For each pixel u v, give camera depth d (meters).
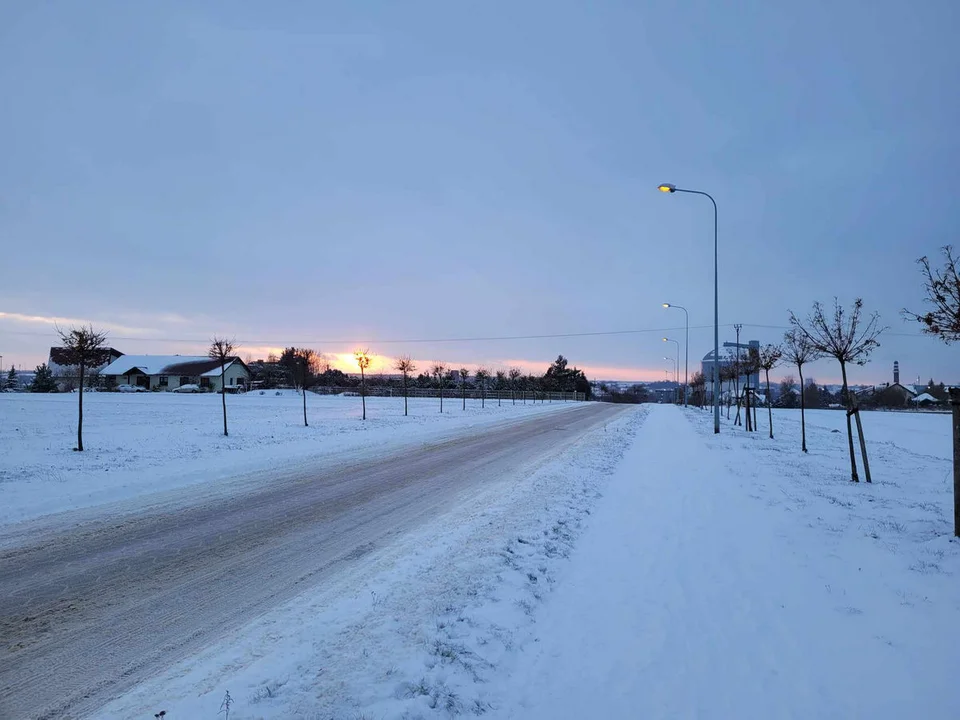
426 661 3.81
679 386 102.38
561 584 5.31
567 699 3.38
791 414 49.44
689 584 5.25
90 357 14.30
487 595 4.98
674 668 3.74
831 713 3.24
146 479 10.15
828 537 6.82
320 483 10.47
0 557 5.94
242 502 8.77
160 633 4.23
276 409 35.44
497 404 51.16
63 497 8.59
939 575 5.46
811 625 4.38
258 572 5.60
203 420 25.16
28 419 24.09
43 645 4.02
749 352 27.92
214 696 3.38
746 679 3.60
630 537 6.88
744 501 8.90
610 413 41.62
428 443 17.45
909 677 3.62
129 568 5.68
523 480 10.97
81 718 3.17
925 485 10.86
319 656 3.88
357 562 5.93
